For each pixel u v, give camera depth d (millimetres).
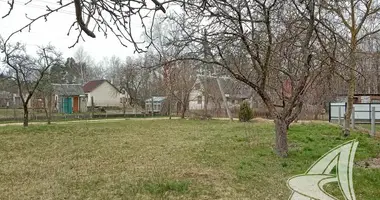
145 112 34219
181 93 29031
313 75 8977
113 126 20438
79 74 53562
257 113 28688
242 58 8656
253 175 7148
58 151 10875
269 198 5629
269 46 6434
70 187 6488
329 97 23234
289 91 10773
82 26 1912
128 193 5992
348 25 10578
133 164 8602
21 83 21000
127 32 2268
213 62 7730
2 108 35406
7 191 6258
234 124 21453
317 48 7676
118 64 55844
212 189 6164
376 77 23422
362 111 19625
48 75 21609
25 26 2109
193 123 23422
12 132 15977
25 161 9188
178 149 11031
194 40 5988
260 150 10266
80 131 16969
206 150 10672
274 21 7309
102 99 46375
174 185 6336
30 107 29359
